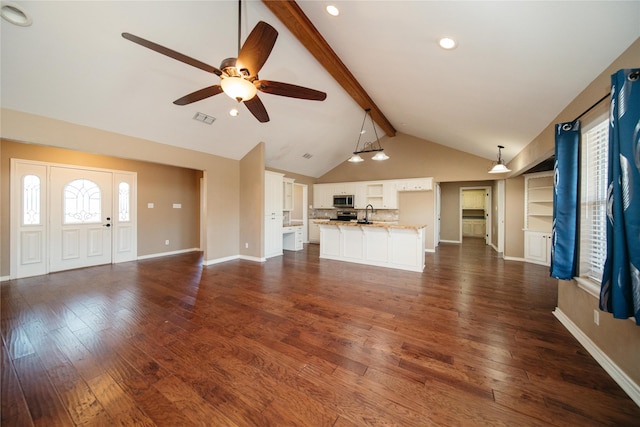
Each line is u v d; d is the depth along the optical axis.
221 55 3.00
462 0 1.61
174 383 1.67
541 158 3.45
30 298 3.17
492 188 7.50
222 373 1.77
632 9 1.32
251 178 5.44
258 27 1.61
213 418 1.39
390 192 6.86
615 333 1.73
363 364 1.88
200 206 6.79
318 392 1.59
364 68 3.26
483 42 1.97
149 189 5.75
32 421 1.36
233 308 2.89
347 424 1.36
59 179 4.44
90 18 2.30
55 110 3.03
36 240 4.21
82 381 1.68
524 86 2.41
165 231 6.09
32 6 2.10
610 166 1.56
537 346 2.11
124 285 3.71
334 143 6.45
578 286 2.24
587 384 1.66
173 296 3.27
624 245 1.44
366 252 5.12
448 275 4.29
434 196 6.54
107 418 1.39
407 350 2.06
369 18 2.17
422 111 4.23
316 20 2.55
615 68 1.72
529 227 5.37
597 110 1.96
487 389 1.62
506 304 3.02
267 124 4.81
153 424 1.35
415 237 4.59
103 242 5.02
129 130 3.71
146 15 2.39
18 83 2.63
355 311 2.82
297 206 8.16
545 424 1.36
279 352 2.03
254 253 5.42
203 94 2.29
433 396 1.56
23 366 1.83
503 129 3.74
